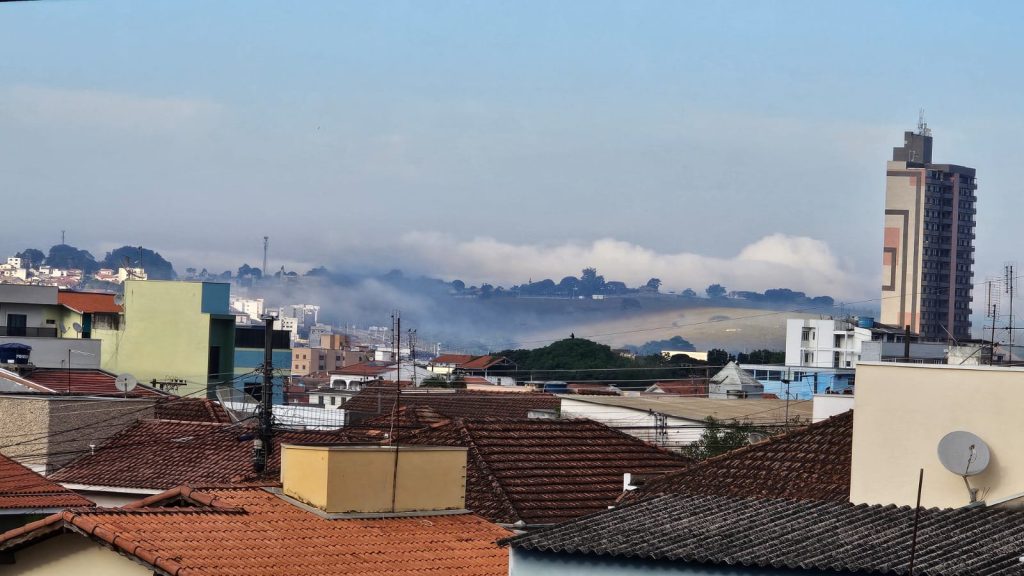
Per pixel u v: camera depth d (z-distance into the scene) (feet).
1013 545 59.72
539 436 127.65
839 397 153.58
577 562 62.49
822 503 70.79
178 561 71.20
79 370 206.08
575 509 111.04
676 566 60.18
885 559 57.77
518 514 106.93
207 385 337.72
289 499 87.40
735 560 58.85
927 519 65.16
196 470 132.36
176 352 346.74
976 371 68.90
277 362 369.09
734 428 181.16
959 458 67.10
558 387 393.50
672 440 192.24
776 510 69.62
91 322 346.95
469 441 121.49
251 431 145.07
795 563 57.77
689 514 69.46
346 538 81.46
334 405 306.35
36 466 142.31
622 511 71.51
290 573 73.10
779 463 93.35
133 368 345.51
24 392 153.58
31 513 102.12
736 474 93.71
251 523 81.25
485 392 269.23
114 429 148.66
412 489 89.30
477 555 82.12
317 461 86.17
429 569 77.97
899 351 435.94
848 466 89.10
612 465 124.47
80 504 104.53
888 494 70.64
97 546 75.46
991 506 66.33
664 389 336.08
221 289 352.49
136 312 347.15
